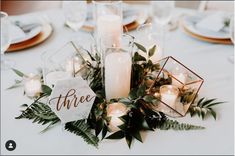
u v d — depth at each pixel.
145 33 0.87
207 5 1.76
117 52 0.74
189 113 0.77
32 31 1.18
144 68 0.79
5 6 2.10
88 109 0.70
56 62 0.81
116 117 0.69
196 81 0.74
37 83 0.85
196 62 1.03
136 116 0.69
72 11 1.14
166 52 1.09
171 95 0.73
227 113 0.77
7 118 0.77
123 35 0.75
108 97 0.78
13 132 0.72
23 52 1.10
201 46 1.14
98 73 0.78
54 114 0.73
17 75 0.96
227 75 0.95
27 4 2.09
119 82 0.75
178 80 0.76
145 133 0.71
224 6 1.71
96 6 1.04
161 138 0.69
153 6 1.27
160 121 0.71
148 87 0.78
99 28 0.90
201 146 0.67
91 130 0.71
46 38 1.17
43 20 1.32
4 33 0.97
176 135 0.70
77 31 1.23
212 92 0.86
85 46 0.86
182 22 1.28
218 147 0.67
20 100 0.84
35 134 0.71
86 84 0.67
